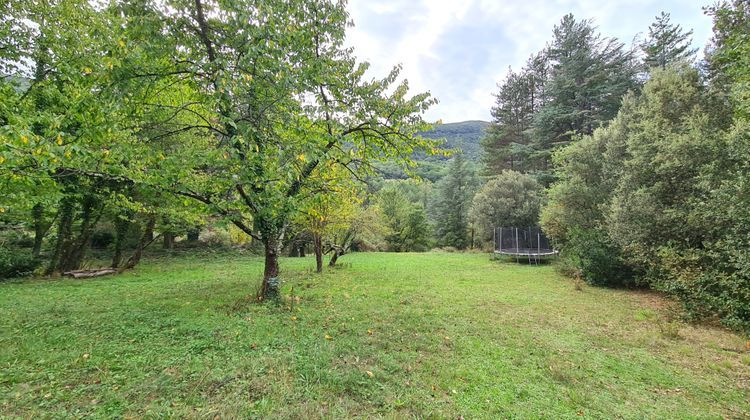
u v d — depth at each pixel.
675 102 8.64
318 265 12.05
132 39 5.17
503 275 12.09
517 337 5.09
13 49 7.10
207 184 5.84
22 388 3.13
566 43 23.38
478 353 4.39
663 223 7.70
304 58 6.16
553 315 6.51
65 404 2.87
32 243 14.78
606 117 20.86
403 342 4.70
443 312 6.43
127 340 4.48
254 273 11.78
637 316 6.50
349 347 4.40
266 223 6.50
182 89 6.95
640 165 8.46
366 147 7.43
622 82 20.58
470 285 9.78
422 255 21.31
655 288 7.93
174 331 4.84
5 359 3.79
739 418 3.05
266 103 5.72
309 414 2.79
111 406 2.85
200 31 5.76
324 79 6.27
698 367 4.16
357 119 7.01
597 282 9.88
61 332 4.80
